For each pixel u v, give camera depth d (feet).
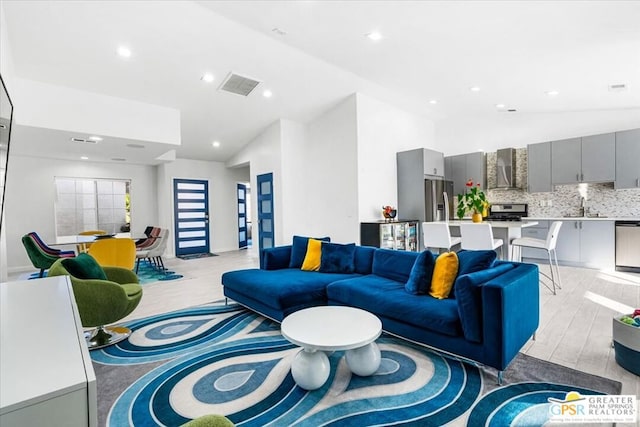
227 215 29.35
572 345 8.09
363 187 18.33
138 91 14.82
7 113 8.18
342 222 18.99
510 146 21.27
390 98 18.80
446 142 23.93
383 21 10.57
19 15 9.71
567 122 19.26
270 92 16.92
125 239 14.69
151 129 15.99
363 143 18.34
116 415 5.83
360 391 6.39
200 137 21.56
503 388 6.36
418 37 11.40
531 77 14.17
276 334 9.37
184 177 26.53
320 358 6.55
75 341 3.05
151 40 11.79
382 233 17.40
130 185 25.29
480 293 6.70
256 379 6.93
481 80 15.15
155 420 5.68
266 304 9.77
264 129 21.59
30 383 2.28
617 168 16.69
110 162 23.68
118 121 14.97
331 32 11.54
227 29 11.69
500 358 6.35
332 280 10.57
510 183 20.35
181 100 16.28
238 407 5.99
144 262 22.57
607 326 9.27
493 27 10.29
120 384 6.86
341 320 7.22
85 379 2.36
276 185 20.63
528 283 7.52
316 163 20.67
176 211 26.03
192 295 13.92
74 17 10.23
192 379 6.98
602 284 13.84
